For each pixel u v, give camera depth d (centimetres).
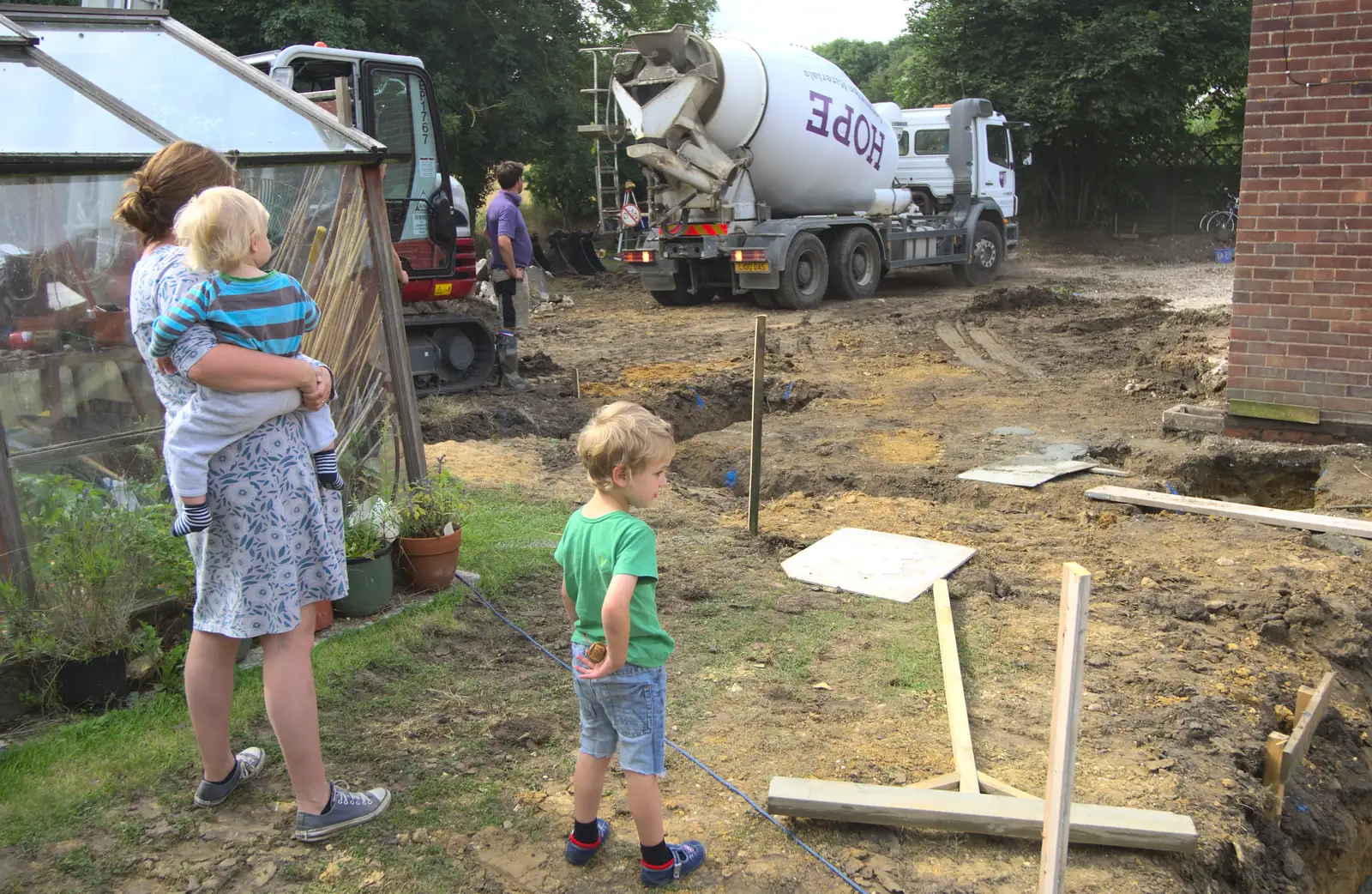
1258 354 767
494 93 2305
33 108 395
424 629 447
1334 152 712
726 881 296
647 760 284
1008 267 2408
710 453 841
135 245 411
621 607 264
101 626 369
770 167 1614
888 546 571
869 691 411
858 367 1190
